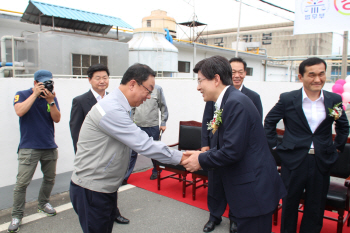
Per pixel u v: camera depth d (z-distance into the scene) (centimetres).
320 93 242
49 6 525
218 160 174
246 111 171
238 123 169
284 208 250
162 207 339
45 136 291
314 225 244
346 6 713
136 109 426
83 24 579
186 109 630
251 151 175
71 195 196
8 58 543
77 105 294
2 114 348
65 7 551
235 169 176
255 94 312
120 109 180
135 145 180
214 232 284
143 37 756
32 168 285
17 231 279
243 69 312
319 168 234
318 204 240
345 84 582
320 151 232
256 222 174
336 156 238
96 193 185
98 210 187
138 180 430
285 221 252
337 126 254
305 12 774
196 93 651
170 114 592
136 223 301
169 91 584
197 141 411
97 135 181
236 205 177
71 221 302
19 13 674
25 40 511
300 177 238
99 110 178
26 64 516
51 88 280
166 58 736
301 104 238
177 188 400
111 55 564
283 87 893
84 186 185
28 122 282
